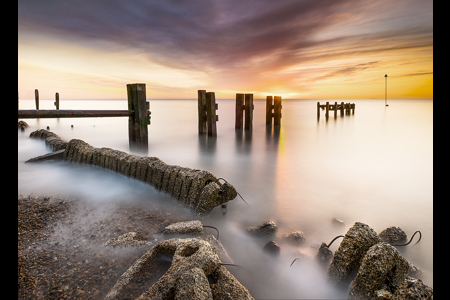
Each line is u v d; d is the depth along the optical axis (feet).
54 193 16.60
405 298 6.20
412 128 59.57
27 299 7.63
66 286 8.22
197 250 8.22
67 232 11.54
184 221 12.91
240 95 52.39
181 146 36.91
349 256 7.98
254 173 23.81
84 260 9.52
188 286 6.44
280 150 34.86
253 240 11.78
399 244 11.47
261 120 79.82
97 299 7.79
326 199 17.34
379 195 18.16
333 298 8.21
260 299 8.30
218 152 33.24
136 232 11.60
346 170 25.04
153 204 14.98
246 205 15.87
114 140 40.91
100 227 12.10
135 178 18.07
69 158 24.17
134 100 28.99
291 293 8.59
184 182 14.73
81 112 24.07
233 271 9.41
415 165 27.04
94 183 18.48
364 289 7.09
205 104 43.14
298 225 13.52
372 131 54.80
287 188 19.49
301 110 159.33
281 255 10.50
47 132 37.35
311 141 42.19
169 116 98.48
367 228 8.25
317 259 9.92
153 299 6.72
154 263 8.86
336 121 78.18
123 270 9.07
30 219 12.59
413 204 16.57
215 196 13.62
